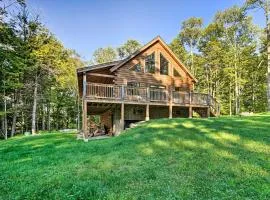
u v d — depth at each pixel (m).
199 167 5.99
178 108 21.92
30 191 5.21
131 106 19.94
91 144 11.06
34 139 15.38
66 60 29.81
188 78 24.00
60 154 9.12
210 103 22.08
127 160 7.09
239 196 4.40
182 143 8.30
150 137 9.58
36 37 25.52
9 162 8.26
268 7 22.47
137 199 4.54
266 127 10.02
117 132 20.16
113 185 5.28
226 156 6.62
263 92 34.12
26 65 24.95
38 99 30.06
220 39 36.75
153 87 21.61
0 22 22.23
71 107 38.62
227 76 34.88
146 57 21.45
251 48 31.34
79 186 5.26
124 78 19.88
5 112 25.20
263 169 5.57
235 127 10.17
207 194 4.56
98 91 16.69
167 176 5.59
